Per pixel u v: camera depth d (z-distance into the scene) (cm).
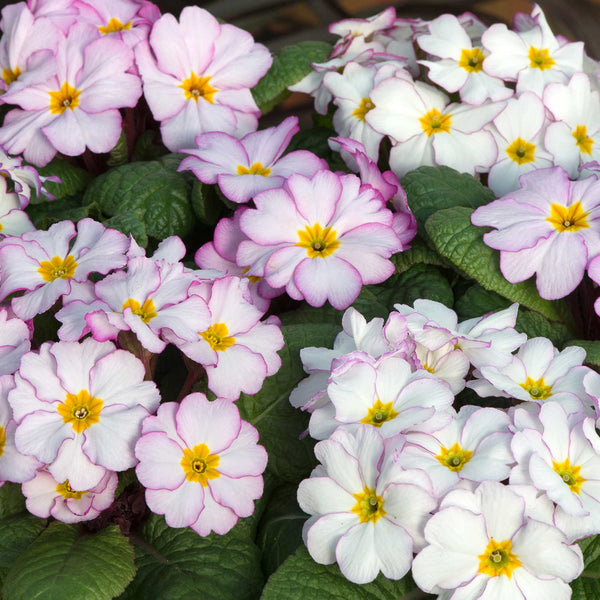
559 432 33
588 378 34
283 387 37
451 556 31
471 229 39
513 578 31
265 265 38
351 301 38
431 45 45
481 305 41
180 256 36
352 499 32
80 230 37
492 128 45
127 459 33
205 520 33
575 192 39
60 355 33
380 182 40
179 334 33
